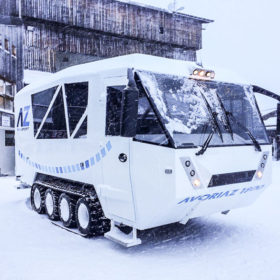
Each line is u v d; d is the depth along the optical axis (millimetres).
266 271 4633
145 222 4906
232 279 4379
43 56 24719
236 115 5848
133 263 4969
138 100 4559
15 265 4883
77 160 6207
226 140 5281
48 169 7312
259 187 5832
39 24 24609
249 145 5523
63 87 6617
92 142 5762
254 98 6242
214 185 4969
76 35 26281
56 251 5473
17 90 18781
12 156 15820
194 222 7242
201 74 5547
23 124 8617
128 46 28734
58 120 6848
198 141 4957
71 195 6688
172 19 30547
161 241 5996
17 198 10211
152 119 4824
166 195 4613
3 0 18609
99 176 5633
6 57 17250
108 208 5480
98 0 26766
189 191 4664
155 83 5023
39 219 7602
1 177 14961
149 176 4785
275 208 8492
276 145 24766
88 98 5871
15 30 18641
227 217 7629
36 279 4398
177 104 5070
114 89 5316
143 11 28969
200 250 5527
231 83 5965
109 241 5969
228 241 5957
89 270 4699
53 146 7039
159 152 4672
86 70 6055
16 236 6309
